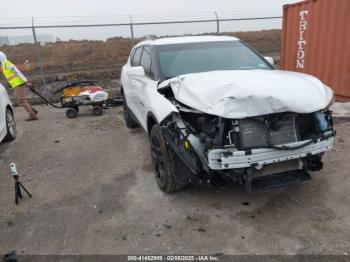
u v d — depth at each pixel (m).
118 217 3.88
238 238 3.36
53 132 7.67
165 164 4.05
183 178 4.02
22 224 3.87
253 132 3.35
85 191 4.58
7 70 8.54
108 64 20.36
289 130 3.47
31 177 5.18
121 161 5.58
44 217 3.99
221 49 5.23
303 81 3.75
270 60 5.12
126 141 6.62
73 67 19.83
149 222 3.73
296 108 3.34
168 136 3.87
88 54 23.03
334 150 5.36
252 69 4.78
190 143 3.48
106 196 4.39
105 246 3.38
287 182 3.51
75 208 4.15
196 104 3.54
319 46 7.84
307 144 3.43
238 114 3.25
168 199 4.18
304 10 8.21
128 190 4.51
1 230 3.78
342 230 3.38
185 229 3.56
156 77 4.75
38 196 4.53
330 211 3.72
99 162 5.61
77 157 5.93
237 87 3.43
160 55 5.05
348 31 6.96
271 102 3.28
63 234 3.63
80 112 9.62
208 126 3.51
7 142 7.14
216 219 3.70
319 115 3.57
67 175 5.17
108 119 8.55
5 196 4.59
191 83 3.88
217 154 3.28
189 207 3.97
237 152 3.25
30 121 8.97
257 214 3.75
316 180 4.43
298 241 3.26
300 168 3.58
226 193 4.23
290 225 3.52
